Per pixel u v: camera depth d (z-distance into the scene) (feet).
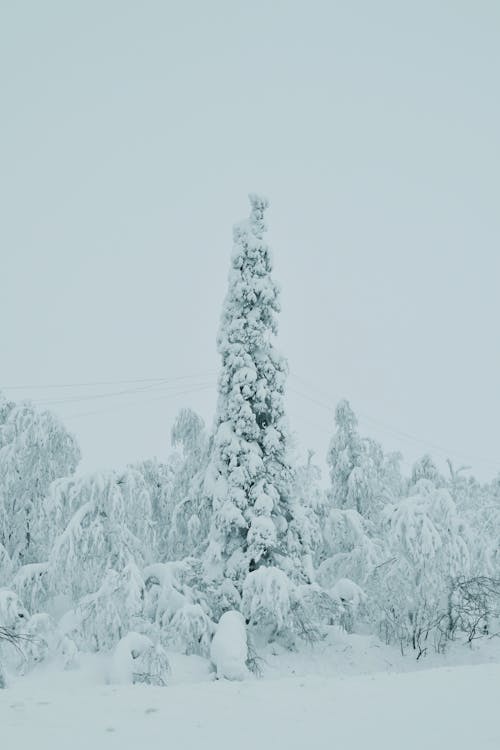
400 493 119.96
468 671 41.68
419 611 75.77
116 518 64.49
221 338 76.54
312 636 69.92
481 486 145.89
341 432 100.37
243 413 73.00
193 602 66.49
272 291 76.43
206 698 31.30
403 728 24.80
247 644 61.46
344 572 86.12
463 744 22.26
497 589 79.87
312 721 26.16
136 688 35.06
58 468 80.23
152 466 95.35
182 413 92.63
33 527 77.30
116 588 59.82
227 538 73.56
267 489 71.61
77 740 23.08
